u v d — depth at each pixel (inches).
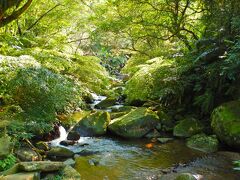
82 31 413.7
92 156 212.5
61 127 263.7
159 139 247.6
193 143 233.6
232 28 257.4
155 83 307.9
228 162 196.7
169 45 373.1
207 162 198.5
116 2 329.1
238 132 213.2
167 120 279.3
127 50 402.9
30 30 372.2
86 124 265.7
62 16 381.1
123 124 260.2
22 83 201.6
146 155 216.8
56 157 205.0
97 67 309.6
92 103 383.2
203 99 272.7
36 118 211.3
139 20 344.2
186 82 287.6
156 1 327.9
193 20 342.0
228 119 224.2
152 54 376.5
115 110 328.2
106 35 356.5
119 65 617.6
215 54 266.2
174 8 327.6
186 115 290.5
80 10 385.1
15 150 191.3
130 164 199.9
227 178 174.6
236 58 218.7
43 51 285.7
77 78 285.7
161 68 307.7
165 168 193.2
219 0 281.7
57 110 237.6
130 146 236.1
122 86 438.3
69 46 390.3
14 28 340.5
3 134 183.9
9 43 280.7
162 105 316.5
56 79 220.5
